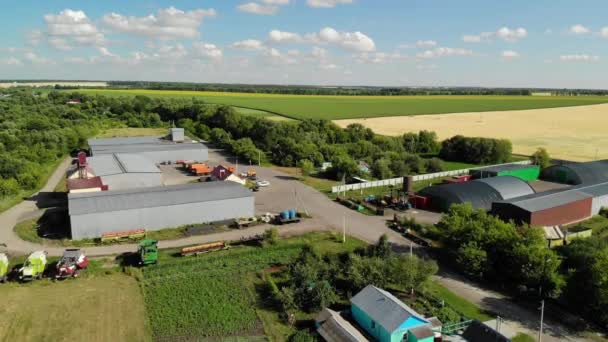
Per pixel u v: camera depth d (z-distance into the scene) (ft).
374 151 371.97
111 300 136.26
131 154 301.63
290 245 178.19
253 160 347.97
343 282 147.02
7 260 153.07
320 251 167.63
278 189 268.62
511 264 146.10
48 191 259.60
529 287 143.02
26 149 335.88
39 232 191.01
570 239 175.52
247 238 184.24
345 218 216.54
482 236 157.17
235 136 451.94
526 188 249.75
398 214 225.97
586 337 119.65
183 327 122.11
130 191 209.36
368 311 119.44
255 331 121.29
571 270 134.72
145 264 158.40
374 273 140.67
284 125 422.41
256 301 136.46
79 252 156.76
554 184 296.51
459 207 177.78
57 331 119.44
